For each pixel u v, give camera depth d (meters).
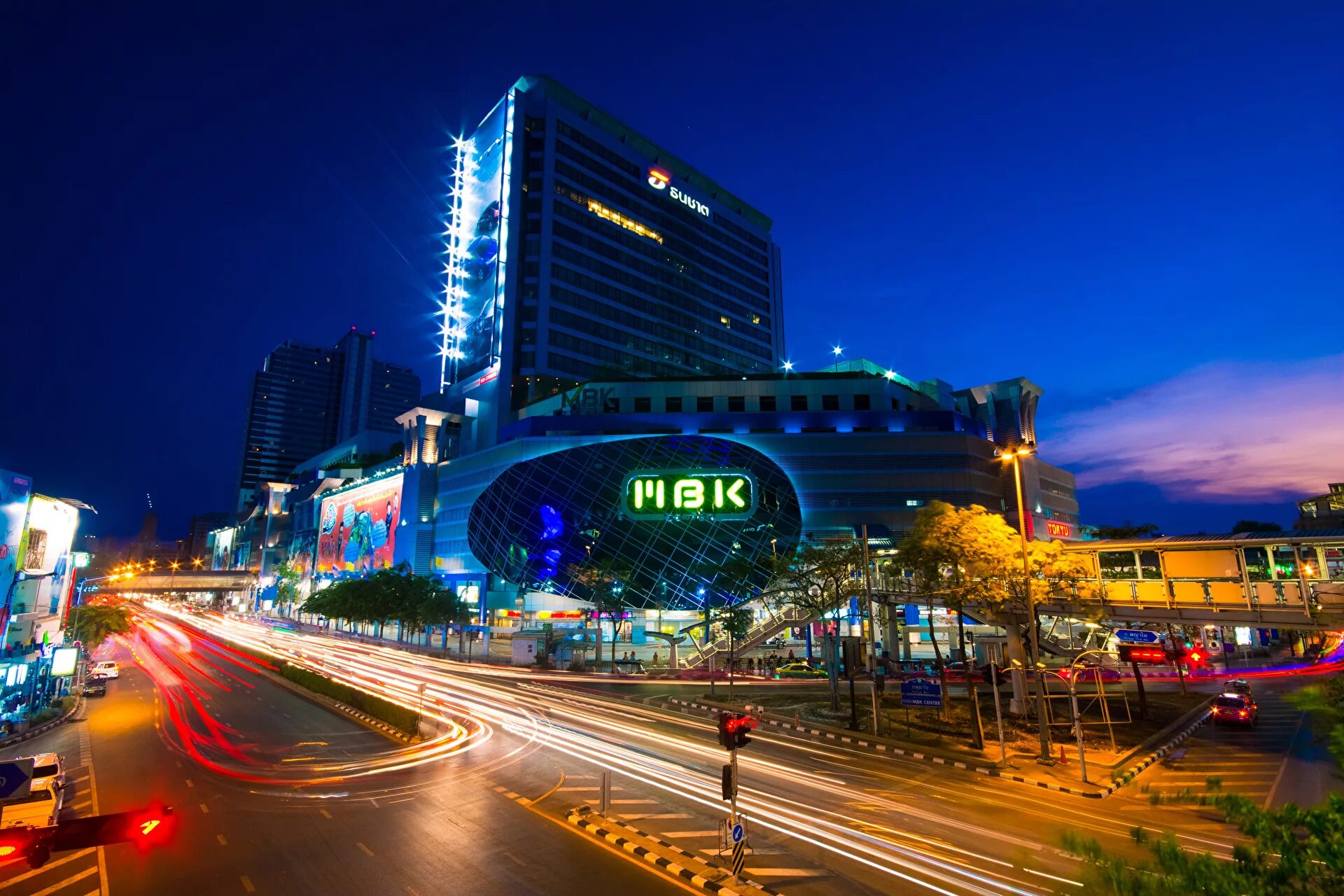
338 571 147.12
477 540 102.06
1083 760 26.41
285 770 26.84
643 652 82.25
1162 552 32.31
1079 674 45.84
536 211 129.75
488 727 36.06
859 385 104.50
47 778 20.09
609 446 98.19
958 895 15.48
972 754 30.78
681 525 91.56
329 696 44.31
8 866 17.33
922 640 76.38
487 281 131.62
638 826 20.08
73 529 50.84
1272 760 29.66
